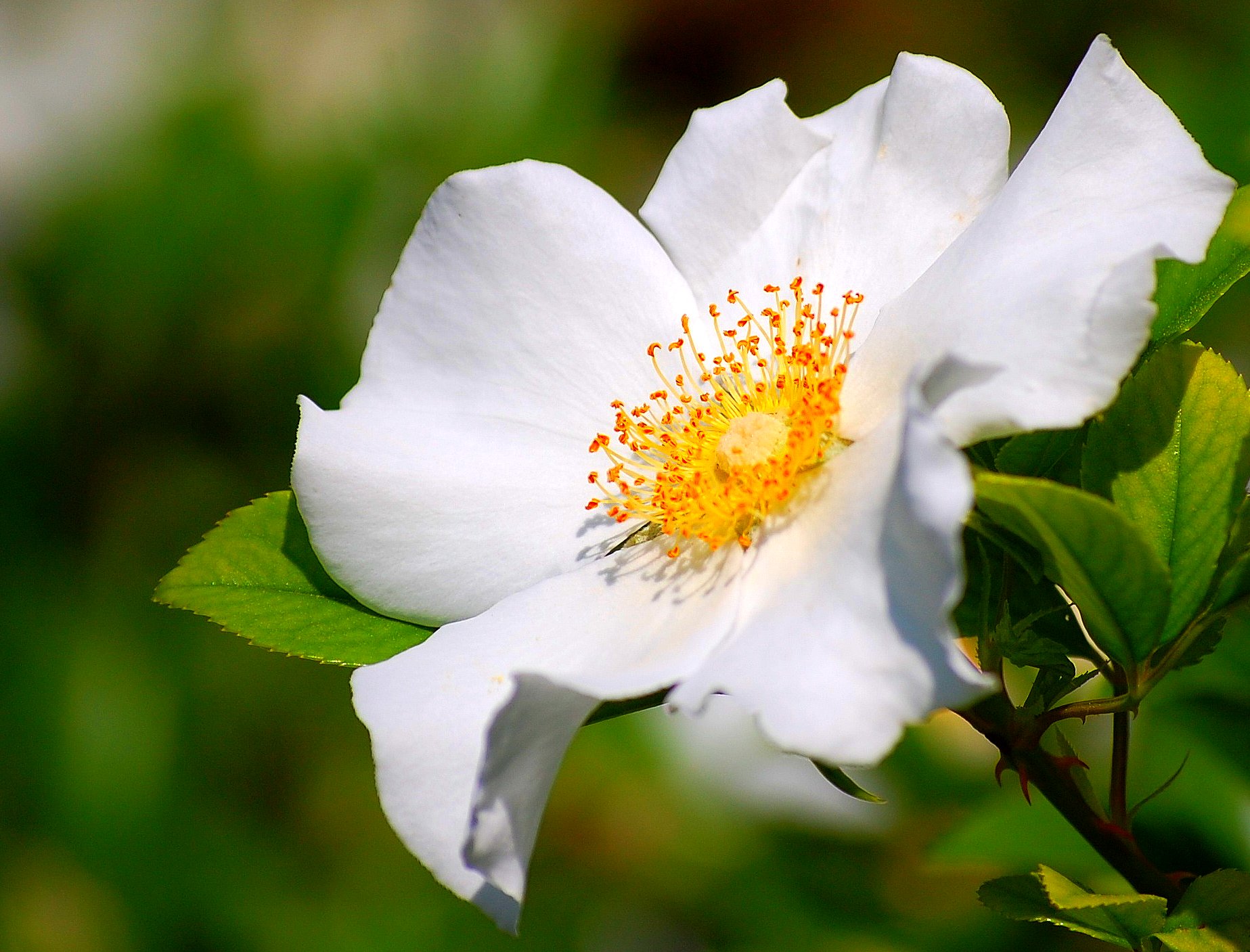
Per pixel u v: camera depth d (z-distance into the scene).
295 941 0.39
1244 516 0.30
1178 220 0.29
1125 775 0.30
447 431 0.32
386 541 0.31
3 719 0.39
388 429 0.32
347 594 0.32
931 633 0.28
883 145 0.32
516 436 0.32
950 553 0.28
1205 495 0.30
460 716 0.30
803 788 0.38
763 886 0.38
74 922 0.39
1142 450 0.30
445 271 0.32
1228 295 0.37
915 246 0.31
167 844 0.39
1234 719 0.33
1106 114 0.30
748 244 0.32
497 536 0.31
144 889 0.39
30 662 0.39
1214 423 0.30
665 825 0.39
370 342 0.32
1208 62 0.39
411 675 0.30
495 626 0.31
